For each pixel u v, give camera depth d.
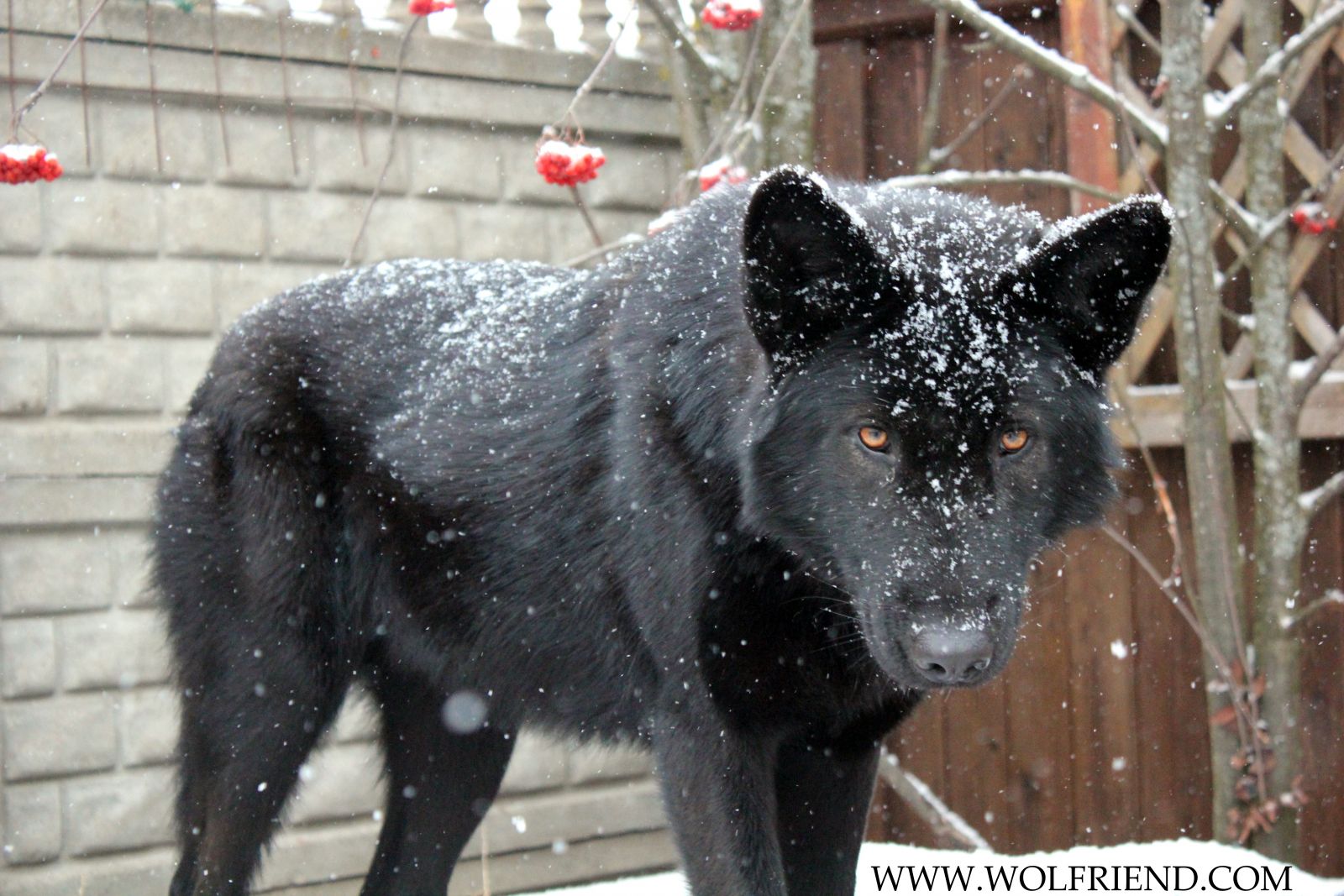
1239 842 1.99
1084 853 2.08
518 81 2.38
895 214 1.41
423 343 1.69
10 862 2.08
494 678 1.66
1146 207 1.30
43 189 2.09
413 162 2.32
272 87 2.21
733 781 1.44
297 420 1.71
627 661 1.53
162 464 2.05
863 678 1.45
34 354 2.09
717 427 1.41
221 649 1.71
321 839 2.25
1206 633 1.95
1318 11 1.95
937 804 2.12
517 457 1.58
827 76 2.29
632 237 1.83
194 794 1.72
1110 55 2.06
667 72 2.23
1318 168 1.95
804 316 1.33
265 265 2.23
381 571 1.70
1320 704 1.99
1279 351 1.94
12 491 2.08
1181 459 2.07
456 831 1.82
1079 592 2.13
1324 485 1.99
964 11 1.80
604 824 2.41
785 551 1.40
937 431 1.28
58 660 2.12
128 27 2.11
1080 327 1.35
